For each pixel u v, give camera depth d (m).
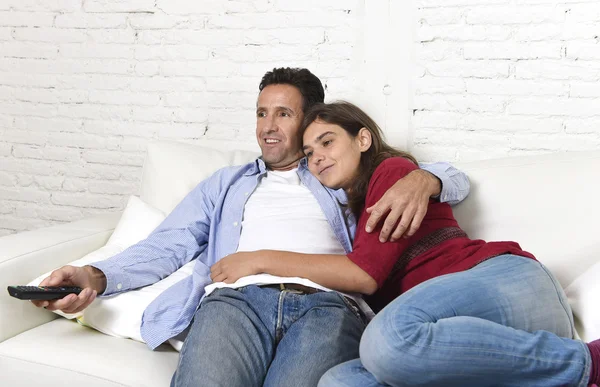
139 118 2.79
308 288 1.61
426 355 1.26
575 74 2.28
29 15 2.88
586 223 1.74
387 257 1.57
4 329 1.65
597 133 2.28
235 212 1.89
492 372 1.29
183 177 2.16
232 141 2.68
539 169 1.86
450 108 2.42
